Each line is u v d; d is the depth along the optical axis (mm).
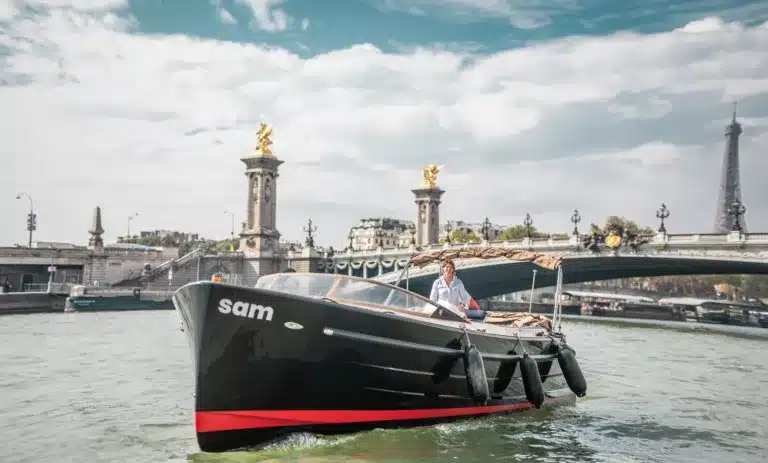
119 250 81562
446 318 12781
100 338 33312
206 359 10141
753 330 61156
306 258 89625
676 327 62500
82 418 13867
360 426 11500
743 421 14695
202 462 10320
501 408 13711
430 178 102750
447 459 10648
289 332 10367
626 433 13227
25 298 58531
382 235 175750
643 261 55156
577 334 46844
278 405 10664
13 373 20484
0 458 10859
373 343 10953
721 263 51000
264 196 95000
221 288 9938
